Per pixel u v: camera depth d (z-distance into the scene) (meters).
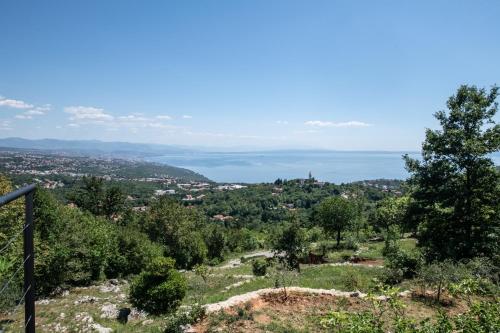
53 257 28.22
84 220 38.97
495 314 5.61
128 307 20.55
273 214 103.94
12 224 21.73
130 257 38.34
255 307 14.10
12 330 11.84
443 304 14.16
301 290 15.91
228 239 63.47
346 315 5.63
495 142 22.05
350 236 48.12
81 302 23.08
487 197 22.55
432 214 23.39
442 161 23.39
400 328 5.59
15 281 13.18
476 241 21.80
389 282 18.41
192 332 12.20
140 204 105.69
